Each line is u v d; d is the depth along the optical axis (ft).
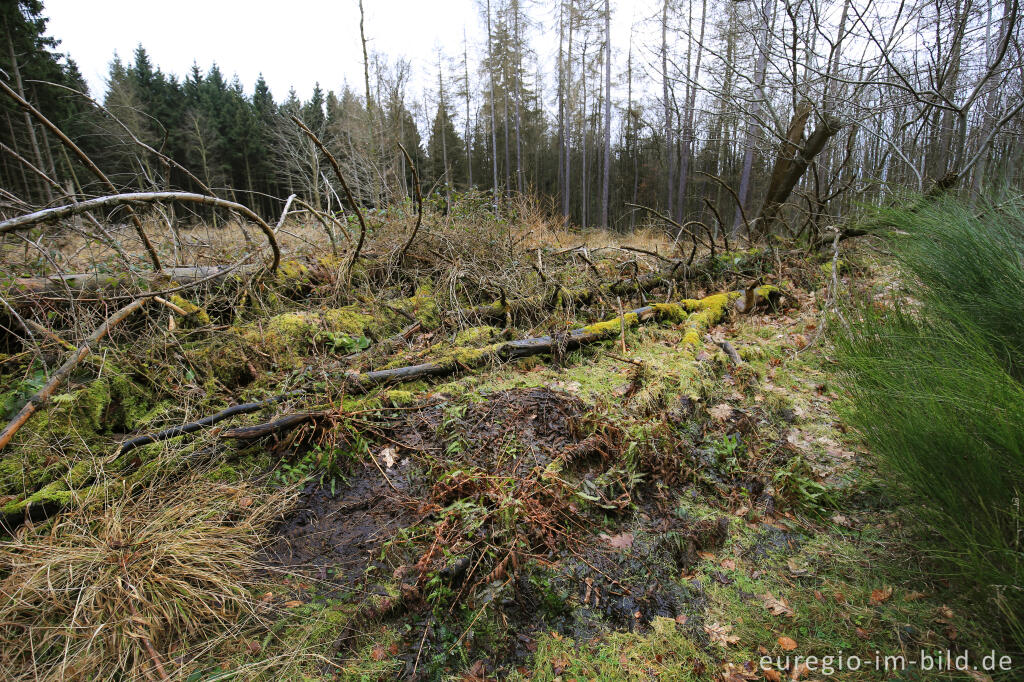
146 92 89.45
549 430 9.28
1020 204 10.01
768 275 19.25
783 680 5.60
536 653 6.04
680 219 65.87
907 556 6.96
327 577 6.72
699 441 9.45
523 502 7.46
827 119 21.97
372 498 7.98
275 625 6.08
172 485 7.84
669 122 65.98
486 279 16.47
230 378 10.61
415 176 14.23
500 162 109.91
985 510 5.45
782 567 7.19
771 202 26.37
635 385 10.61
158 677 5.32
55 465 7.85
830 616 6.32
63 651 5.43
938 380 6.86
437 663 5.84
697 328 13.98
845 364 9.96
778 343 13.52
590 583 6.76
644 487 8.45
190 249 15.75
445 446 8.88
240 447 8.61
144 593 5.89
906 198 13.53
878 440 7.23
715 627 6.34
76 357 8.91
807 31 23.62
